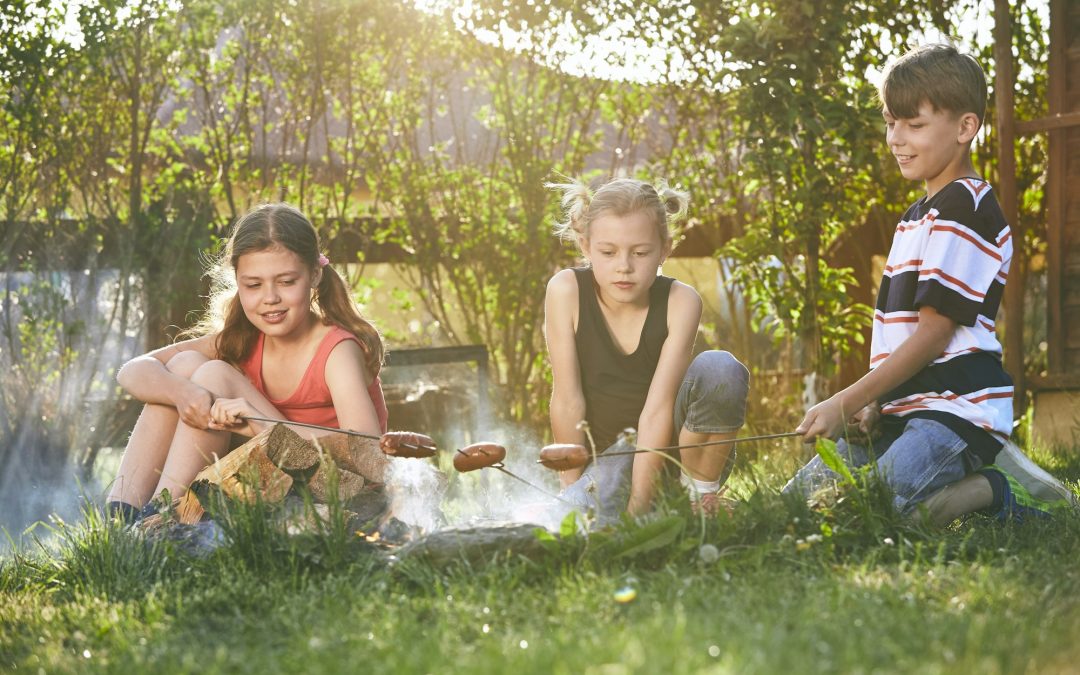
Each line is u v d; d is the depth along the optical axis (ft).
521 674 4.83
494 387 20.80
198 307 19.16
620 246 9.55
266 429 9.12
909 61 9.99
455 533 7.47
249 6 19.67
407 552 7.45
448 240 21.24
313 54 20.33
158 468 9.68
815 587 6.34
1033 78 19.92
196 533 8.48
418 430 19.04
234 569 7.48
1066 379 18.33
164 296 18.92
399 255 21.39
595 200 9.74
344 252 20.90
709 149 20.75
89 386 17.95
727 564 7.00
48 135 18.34
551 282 10.32
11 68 17.75
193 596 7.11
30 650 6.55
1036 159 19.99
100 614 6.99
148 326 18.93
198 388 9.45
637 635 5.17
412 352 16.22
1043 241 20.27
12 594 8.16
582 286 10.22
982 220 9.70
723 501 8.53
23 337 17.67
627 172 21.45
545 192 20.83
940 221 9.70
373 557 7.66
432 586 6.97
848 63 19.27
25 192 18.26
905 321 9.84
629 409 10.10
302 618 6.41
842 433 9.41
